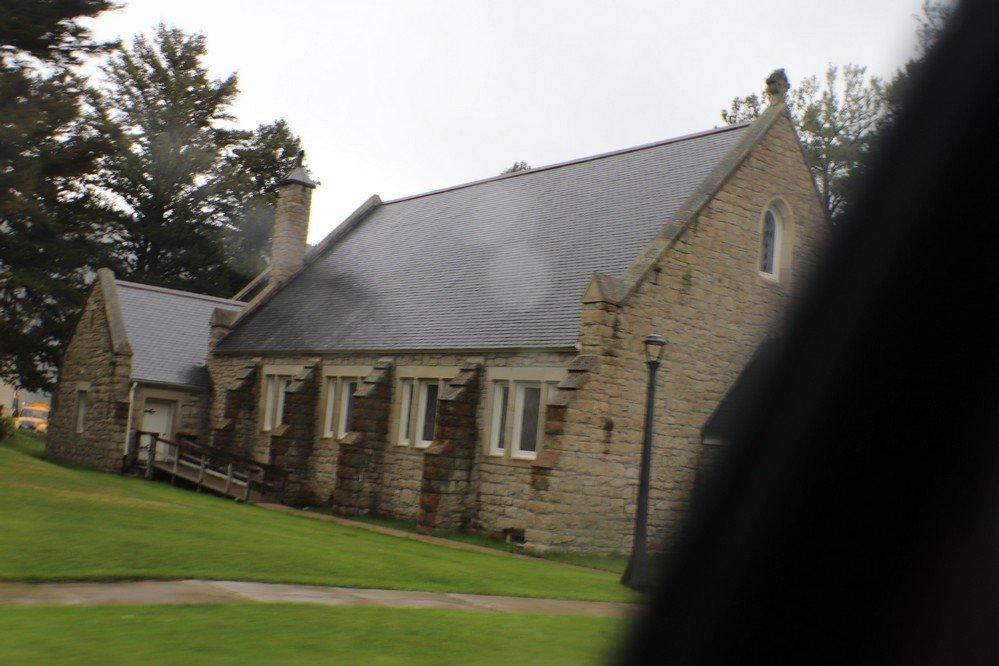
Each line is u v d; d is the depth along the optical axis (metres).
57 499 16.53
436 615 9.88
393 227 35.41
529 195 30.06
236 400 31.42
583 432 19.92
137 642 7.33
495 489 22.09
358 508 25.17
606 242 23.98
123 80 63.69
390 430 25.61
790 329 4.98
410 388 25.50
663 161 26.41
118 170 59.72
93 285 35.66
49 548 11.55
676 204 23.41
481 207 31.64
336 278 33.69
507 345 22.25
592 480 20.00
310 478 28.38
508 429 22.06
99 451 32.75
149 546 12.41
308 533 18.25
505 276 25.75
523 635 9.05
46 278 47.16
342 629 8.54
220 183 63.94
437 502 22.12
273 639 7.86
